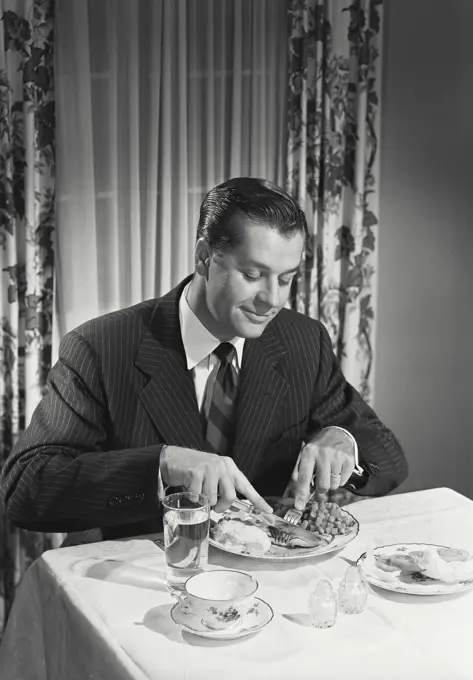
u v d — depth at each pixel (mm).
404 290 2854
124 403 1639
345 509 1580
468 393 2771
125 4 2387
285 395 1729
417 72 2717
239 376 1692
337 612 1185
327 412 1794
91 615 1176
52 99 2326
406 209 2805
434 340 2818
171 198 2557
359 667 1051
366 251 2824
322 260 2713
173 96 2498
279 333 1790
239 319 1502
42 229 2371
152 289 2564
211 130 2557
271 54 2607
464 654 1083
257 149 2637
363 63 2664
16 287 2330
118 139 2469
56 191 2395
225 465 1398
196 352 1653
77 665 1195
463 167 2672
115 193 2471
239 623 1137
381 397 2965
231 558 1351
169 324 1672
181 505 1256
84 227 2424
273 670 1043
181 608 1174
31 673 1375
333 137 2664
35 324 2365
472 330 2727
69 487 1465
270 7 2582
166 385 1636
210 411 1670
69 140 2381
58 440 1557
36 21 2254
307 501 1517
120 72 2426
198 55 2521
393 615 1181
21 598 1390
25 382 2387
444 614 1187
